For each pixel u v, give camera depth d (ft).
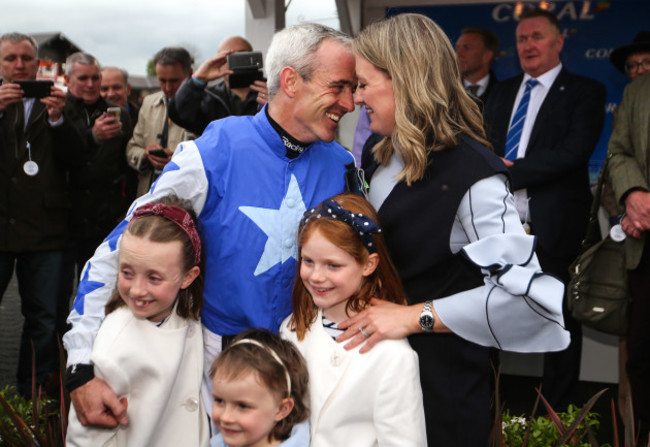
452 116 5.84
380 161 6.21
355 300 5.75
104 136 13.33
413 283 5.89
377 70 5.76
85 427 5.62
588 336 14.60
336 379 5.60
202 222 6.03
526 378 14.74
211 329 6.14
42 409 8.30
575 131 11.67
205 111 12.78
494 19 14.60
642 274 10.01
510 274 5.29
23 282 12.01
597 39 13.97
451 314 5.55
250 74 12.30
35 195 11.66
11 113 11.56
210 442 5.98
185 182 5.83
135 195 15.03
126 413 5.65
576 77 12.10
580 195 11.85
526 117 12.23
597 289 10.56
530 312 5.38
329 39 5.84
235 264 5.90
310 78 5.77
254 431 5.39
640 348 10.10
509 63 14.57
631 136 10.44
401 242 5.77
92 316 5.80
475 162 5.57
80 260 14.76
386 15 15.11
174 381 5.87
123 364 5.57
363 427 5.67
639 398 10.23
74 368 5.57
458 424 5.83
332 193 6.36
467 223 5.59
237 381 5.33
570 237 11.69
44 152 11.80
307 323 5.86
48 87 11.54
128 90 20.18
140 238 5.44
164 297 5.56
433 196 5.63
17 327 17.54
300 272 5.73
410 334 5.75
